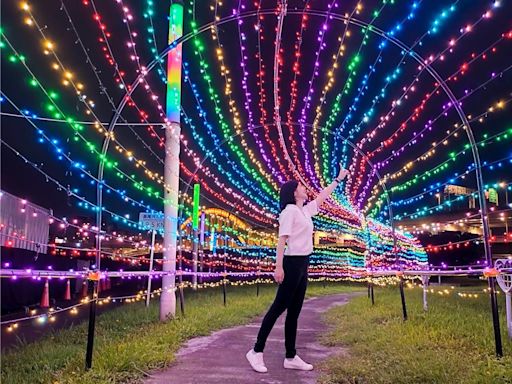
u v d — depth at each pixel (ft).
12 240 33.24
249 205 47.03
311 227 14.79
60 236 42.24
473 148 16.79
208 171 33.91
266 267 64.85
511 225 50.01
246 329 22.74
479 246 57.21
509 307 16.74
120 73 22.52
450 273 19.89
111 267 56.03
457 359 13.73
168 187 27.32
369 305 31.37
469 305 29.30
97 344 17.83
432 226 27.66
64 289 45.70
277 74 22.65
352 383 12.44
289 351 14.40
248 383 12.80
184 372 13.96
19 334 23.59
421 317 22.76
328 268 72.69
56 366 14.80
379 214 47.93
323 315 28.86
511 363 13.37
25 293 36.88
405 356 14.25
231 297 40.34
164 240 26.94
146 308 30.63
